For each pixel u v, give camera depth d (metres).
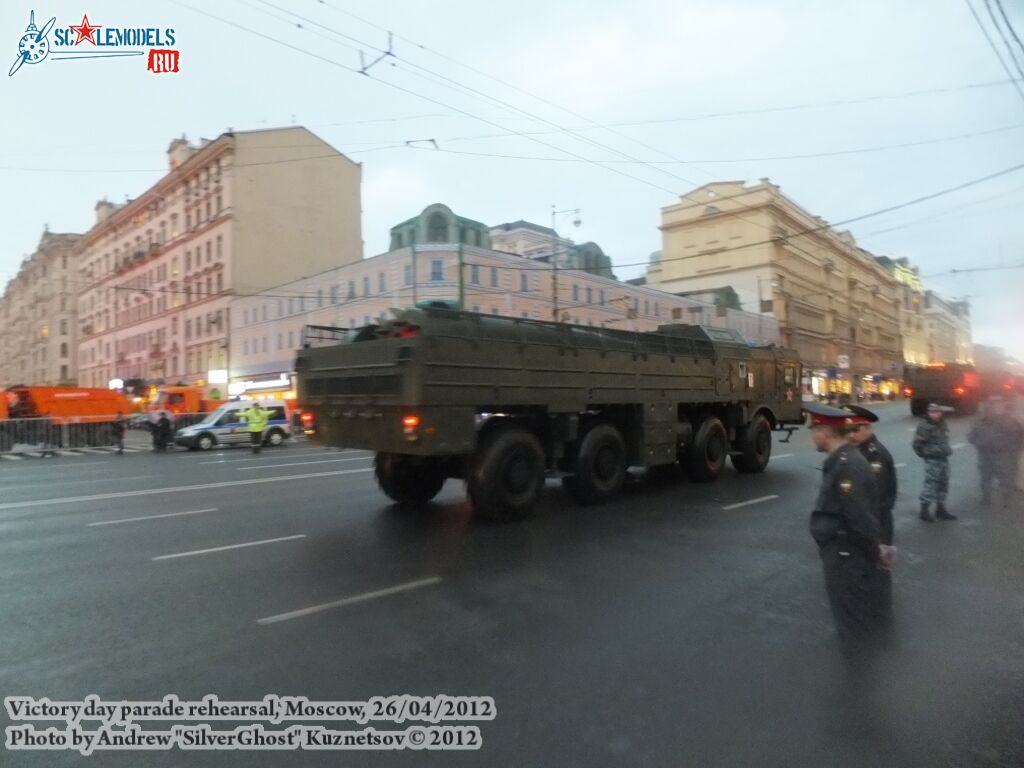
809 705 3.76
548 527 8.41
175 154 58.03
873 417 4.92
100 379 71.81
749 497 10.55
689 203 62.66
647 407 10.70
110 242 69.56
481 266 37.78
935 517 9.00
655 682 4.05
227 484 13.16
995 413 9.94
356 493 11.54
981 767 3.16
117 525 8.93
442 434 7.90
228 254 48.78
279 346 44.88
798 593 5.76
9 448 23.89
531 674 4.17
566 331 9.55
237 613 5.31
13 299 100.31
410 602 5.54
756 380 13.57
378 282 38.59
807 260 65.62
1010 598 5.67
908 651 4.52
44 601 5.65
